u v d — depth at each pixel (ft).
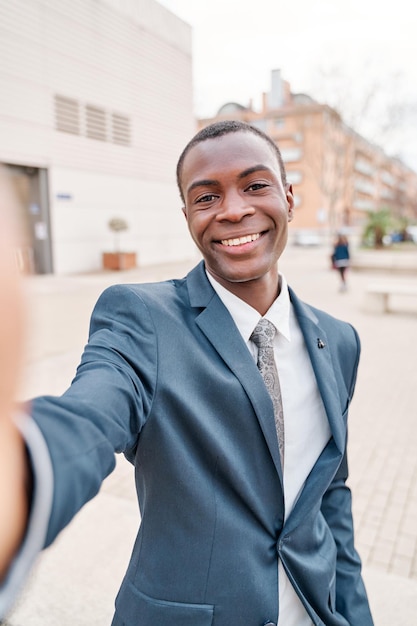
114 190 55.06
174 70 62.13
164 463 2.74
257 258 3.18
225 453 2.80
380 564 8.21
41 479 1.42
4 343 1.28
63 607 6.54
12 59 41.52
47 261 47.42
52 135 46.34
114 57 52.42
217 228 3.15
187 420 2.75
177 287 3.51
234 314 3.27
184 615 2.81
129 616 2.94
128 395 2.48
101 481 1.89
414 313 31.42
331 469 3.38
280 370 3.41
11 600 1.26
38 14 43.21
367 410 15.14
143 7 55.57
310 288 42.09
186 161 3.31
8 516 1.29
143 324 2.92
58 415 1.86
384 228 72.59
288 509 3.28
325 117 121.08
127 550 7.74
